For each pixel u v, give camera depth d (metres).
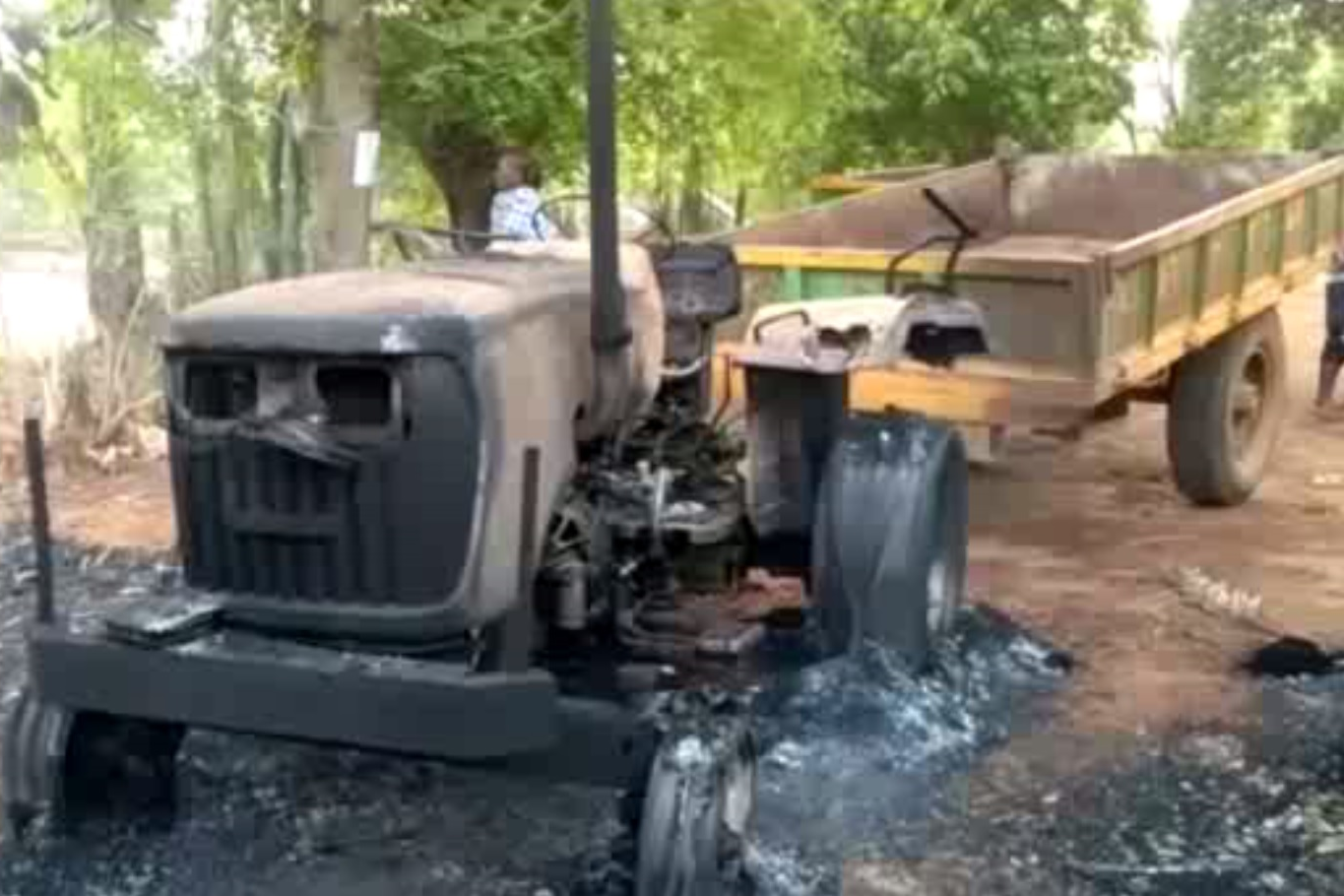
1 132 5.13
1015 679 5.25
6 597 6.16
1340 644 5.66
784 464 5.04
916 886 3.84
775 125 12.05
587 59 3.85
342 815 4.23
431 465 3.52
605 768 3.58
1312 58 17.45
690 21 10.61
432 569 3.55
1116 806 4.32
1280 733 4.84
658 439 4.80
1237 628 5.86
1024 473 8.70
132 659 3.58
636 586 4.68
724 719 3.79
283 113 9.23
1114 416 7.98
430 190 12.16
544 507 3.80
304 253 8.84
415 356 3.49
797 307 5.23
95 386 8.73
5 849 3.97
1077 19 15.48
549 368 3.85
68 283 12.71
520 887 3.83
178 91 9.59
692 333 5.01
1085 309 6.38
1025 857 4.01
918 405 6.82
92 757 4.00
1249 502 7.99
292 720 3.45
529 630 3.63
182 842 4.05
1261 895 3.82
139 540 6.98
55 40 7.71
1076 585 6.43
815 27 11.74
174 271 9.96
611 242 3.94
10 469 8.20
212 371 3.66
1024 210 9.50
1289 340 14.23
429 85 9.79
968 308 5.26
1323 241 8.52
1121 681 5.29
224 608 3.68
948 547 5.26
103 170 9.98
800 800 4.29
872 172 12.09
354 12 8.09
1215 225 7.20
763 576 6.01
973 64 14.93
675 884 3.45
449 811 4.26
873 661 4.88
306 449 3.53
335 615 3.59
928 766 4.55
